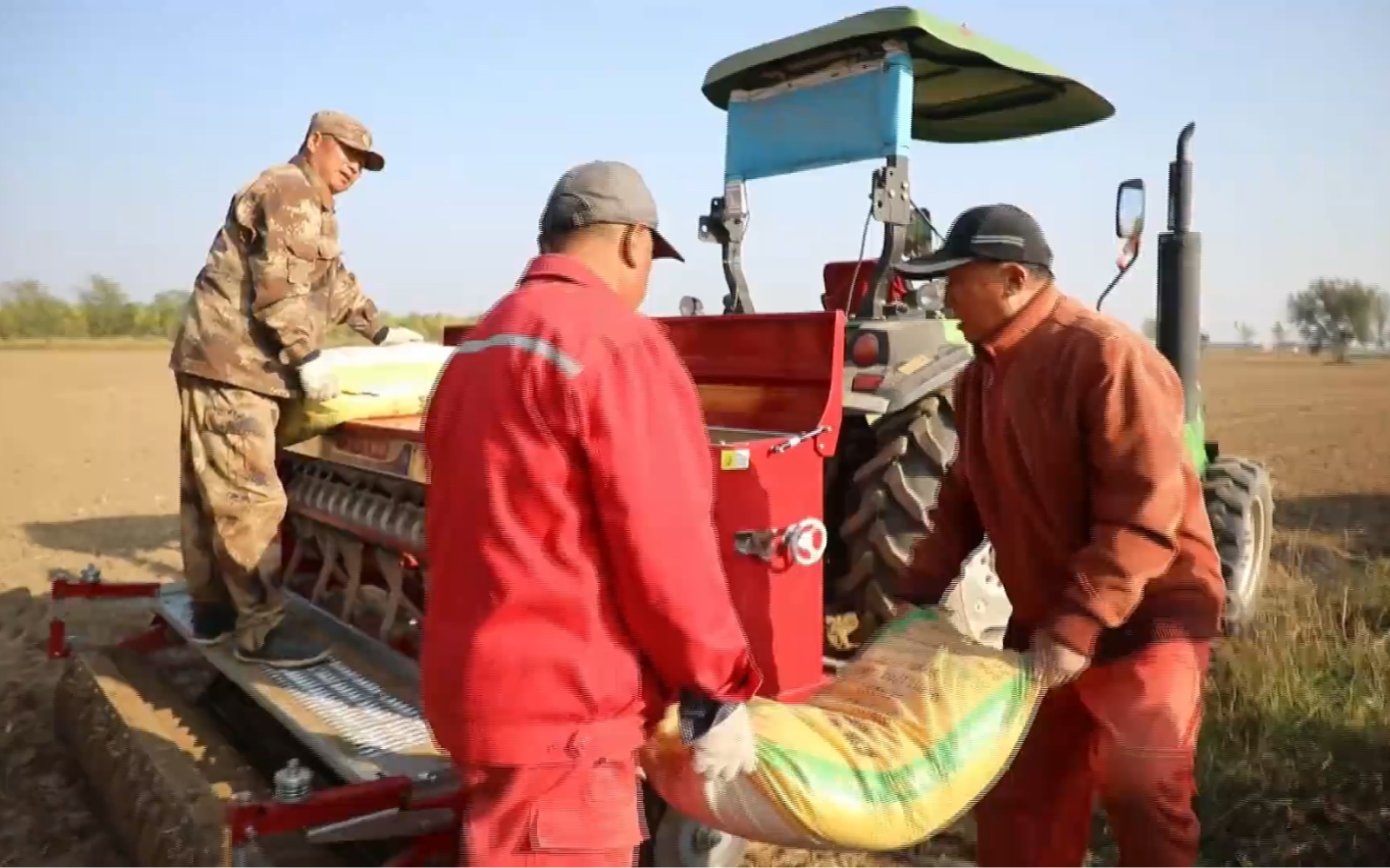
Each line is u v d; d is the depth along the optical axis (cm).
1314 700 412
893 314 438
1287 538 780
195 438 368
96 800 366
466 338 202
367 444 381
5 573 693
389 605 381
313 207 369
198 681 422
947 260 254
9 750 420
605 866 185
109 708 374
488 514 183
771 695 302
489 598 183
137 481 1110
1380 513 902
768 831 216
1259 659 441
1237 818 350
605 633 187
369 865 294
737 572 296
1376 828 338
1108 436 234
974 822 372
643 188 207
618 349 185
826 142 446
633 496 179
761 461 302
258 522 368
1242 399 2262
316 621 406
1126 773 250
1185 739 247
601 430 179
